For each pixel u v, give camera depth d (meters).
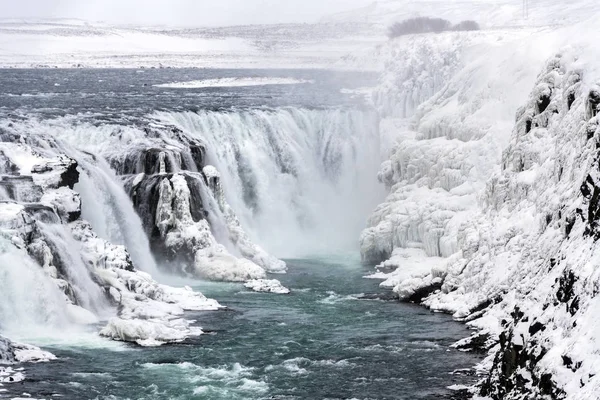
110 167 56.97
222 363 37.12
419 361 37.66
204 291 50.62
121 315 43.09
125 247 53.09
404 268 53.91
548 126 46.19
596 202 27.91
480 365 36.94
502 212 46.41
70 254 44.12
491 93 57.44
